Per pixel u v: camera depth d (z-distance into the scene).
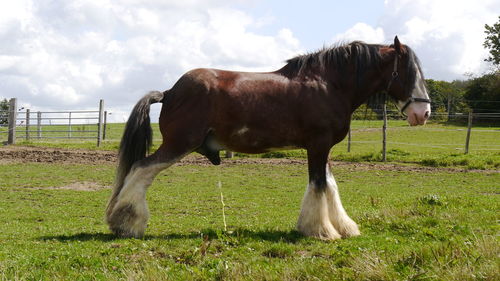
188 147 7.06
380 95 8.11
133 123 7.10
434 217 8.61
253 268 5.26
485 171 19.28
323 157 7.45
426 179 17.16
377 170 19.53
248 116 7.17
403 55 7.82
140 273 5.10
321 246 6.72
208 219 9.49
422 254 5.25
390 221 8.30
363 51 7.72
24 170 18.00
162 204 11.51
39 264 5.72
